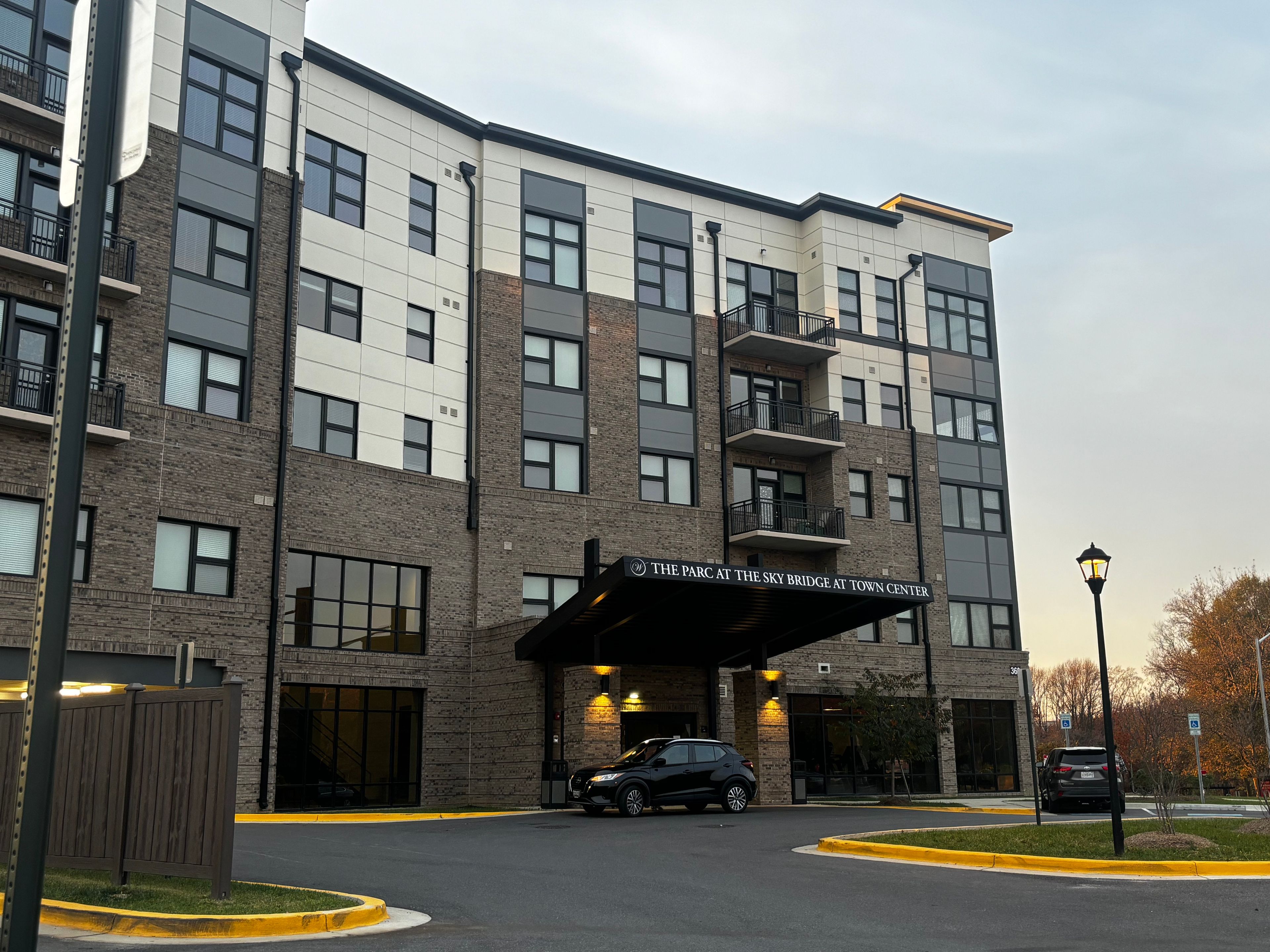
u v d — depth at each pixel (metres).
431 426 32.28
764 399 39.75
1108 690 15.84
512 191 35.44
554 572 33.44
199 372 27.05
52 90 25.28
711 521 37.00
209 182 27.94
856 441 40.12
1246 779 66.75
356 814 25.09
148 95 5.02
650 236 38.09
